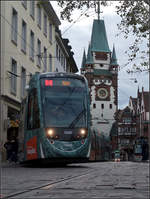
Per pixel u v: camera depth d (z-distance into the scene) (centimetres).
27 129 1908
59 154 1742
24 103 2038
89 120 1848
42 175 1159
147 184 836
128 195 635
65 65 5800
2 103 2752
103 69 10631
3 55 2816
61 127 1773
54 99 1812
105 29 10944
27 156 1889
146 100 9988
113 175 1152
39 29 3897
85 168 1697
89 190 714
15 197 607
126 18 1012
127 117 11550
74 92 1848
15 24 3136
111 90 10525
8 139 2861
